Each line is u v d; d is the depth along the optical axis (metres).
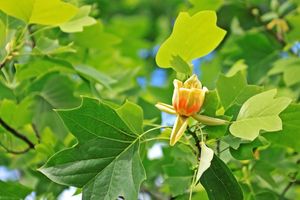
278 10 1.68
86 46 1.56
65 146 1.46
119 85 1.63
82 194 1.10
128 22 2.76
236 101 1.16
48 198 1.45
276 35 1.70
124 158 1.11
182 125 1.08
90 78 1.43
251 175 1.34
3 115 1.41
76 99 1.57
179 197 1.28
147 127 1.32
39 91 1.55
